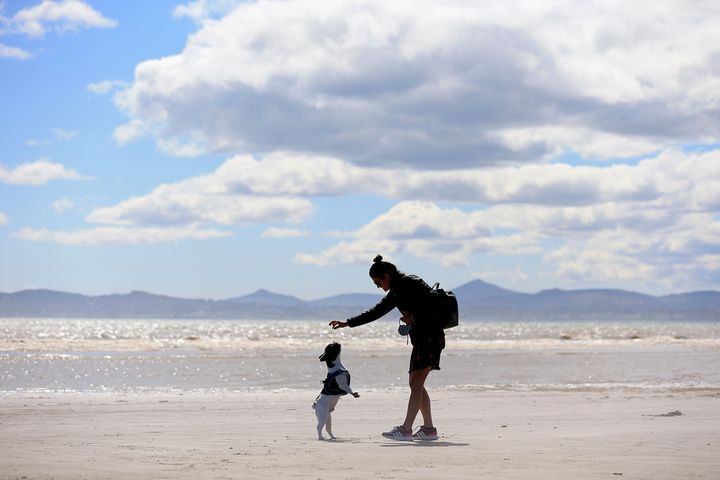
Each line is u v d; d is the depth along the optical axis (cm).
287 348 4294
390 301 861
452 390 1830
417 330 865
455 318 877
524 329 14200
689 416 1182
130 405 1401
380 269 862
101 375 2359
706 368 2831
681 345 5303
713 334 10556
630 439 855
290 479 580
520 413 1248
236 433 957
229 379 2270
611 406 1380
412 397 868
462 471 621
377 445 812
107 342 4491
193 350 3931
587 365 2972
